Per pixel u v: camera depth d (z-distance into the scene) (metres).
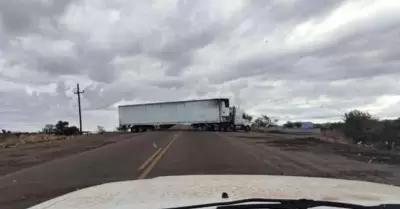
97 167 15.88
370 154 20.58
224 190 2.83
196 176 3.66
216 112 62.09
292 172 13.36
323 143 30.33
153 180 3.44
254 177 3.55
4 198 9.63
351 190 2.86
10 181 12.63
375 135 32.06
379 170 13.93
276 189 2.87
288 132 60.16
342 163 16.27
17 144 35.19
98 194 2.81
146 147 26.42
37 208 2.50
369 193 2.74
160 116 66.12
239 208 2.23
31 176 13.75
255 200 2.39
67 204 2.52
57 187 11.18
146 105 67.38
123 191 2.91
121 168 15.23
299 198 2.52
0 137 44.97
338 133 43.56
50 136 49.72
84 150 25.70
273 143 30.25
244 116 66.19
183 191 2.80
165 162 16.95
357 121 36.00
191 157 19.08
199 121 63.31
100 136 47.50
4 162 19.00
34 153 24.20
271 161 17.11
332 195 2.65
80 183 11.77
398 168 14.55
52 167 16.44
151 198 2.57
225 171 13.69
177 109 64.88
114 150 24.75
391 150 23.69
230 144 28.89
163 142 31.52
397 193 2.78
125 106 69.44
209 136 42.28
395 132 30.44
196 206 2.29
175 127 78.69
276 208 2.23
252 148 25.05
